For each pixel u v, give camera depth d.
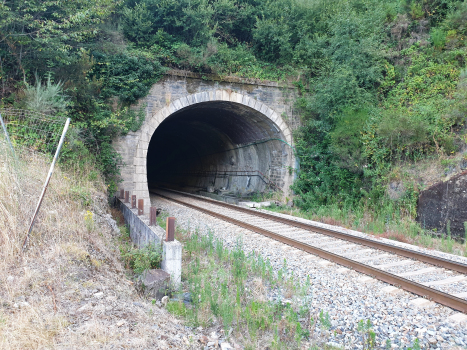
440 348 3.86
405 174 12.84
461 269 6.50
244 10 18.94
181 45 16.02
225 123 22.00
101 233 7.10
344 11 17.02
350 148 15.09
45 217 6.25
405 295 5.35
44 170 8.20
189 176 36.41
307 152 17.89
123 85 14.84
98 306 4.18
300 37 18.28
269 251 8.18
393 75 15.60
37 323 3.58
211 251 7.85
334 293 5.49
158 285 5.52
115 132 14.84
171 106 16.03
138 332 3.77
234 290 5.68
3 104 10.86
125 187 15.23
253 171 22.80
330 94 15.87
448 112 12.41
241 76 17.33
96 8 12.13
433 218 11.32
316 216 14.35
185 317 4.78
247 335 4.27
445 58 14.34
